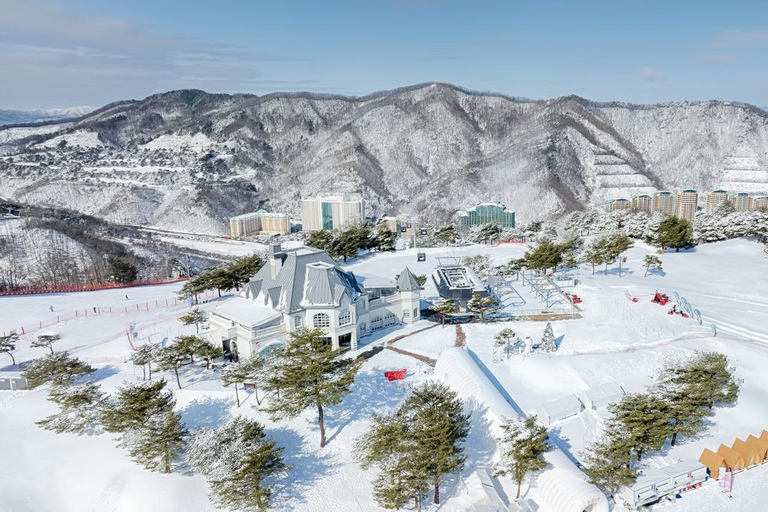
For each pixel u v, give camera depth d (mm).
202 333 77812
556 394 57312
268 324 68000
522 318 80312
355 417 56469
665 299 82312
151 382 57031
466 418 48031
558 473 43344
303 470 49688
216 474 44812
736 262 111062
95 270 150750
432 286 100375
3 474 52000
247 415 57031
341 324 69750
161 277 160125
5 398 64500
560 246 100375
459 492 45906
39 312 99250
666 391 50031
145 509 46750
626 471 42031
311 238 122500
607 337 70750
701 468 45219
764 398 56312
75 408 58875
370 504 45812
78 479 51688
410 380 62531
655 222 140375
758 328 73500
